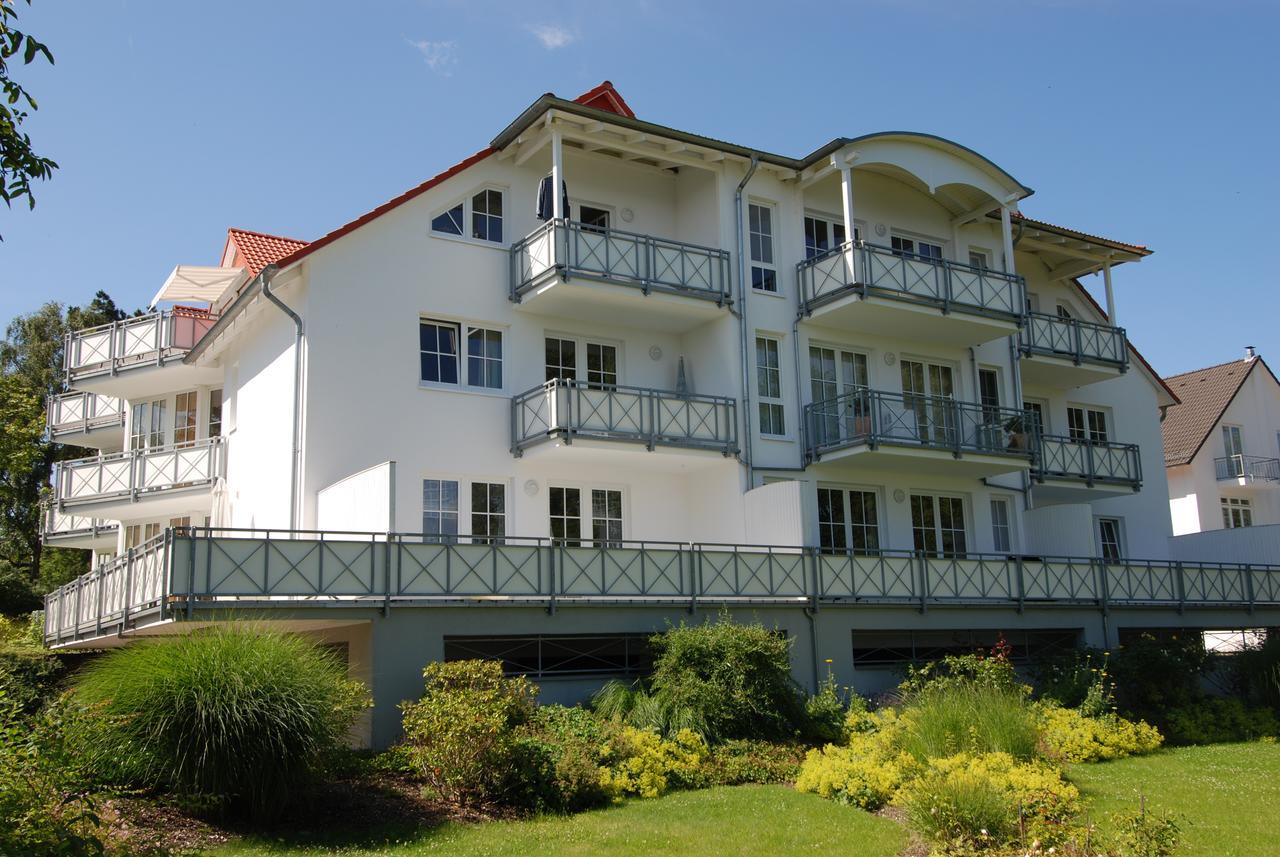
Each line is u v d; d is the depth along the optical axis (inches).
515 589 649.0
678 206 930.7
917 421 903.7
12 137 323.9
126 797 424.2
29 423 1266.0
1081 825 453.1
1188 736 751.7
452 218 818.8
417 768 506.9
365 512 650.8
